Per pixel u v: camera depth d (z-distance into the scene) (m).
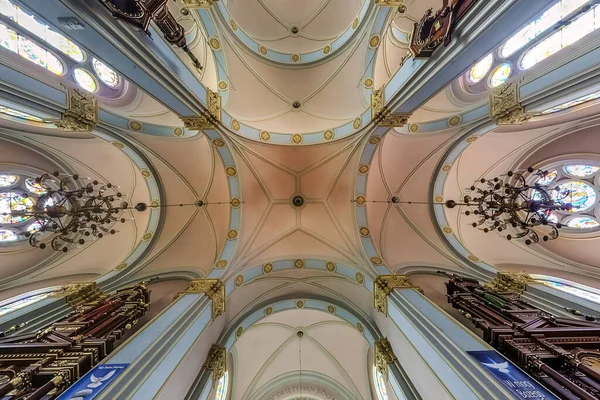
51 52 7.57
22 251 9.86
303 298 11.56
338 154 11.17
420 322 6.94
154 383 5.32
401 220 11.59
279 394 13.57
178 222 11.43
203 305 8.32
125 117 8.95
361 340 12.78
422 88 6.51
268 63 11.41
